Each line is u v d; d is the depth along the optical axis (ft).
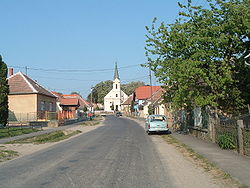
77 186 23.47
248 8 45.37
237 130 39.04
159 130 74.49
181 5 52.37
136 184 24.06
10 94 125.08
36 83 141.69
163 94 65.26
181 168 31.07
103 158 37.73
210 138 52.21
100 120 183.73
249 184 23.22
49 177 26.94
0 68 88.17
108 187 23.08
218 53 48.88
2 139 64.59
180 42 52.49
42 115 123.75
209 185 23.84
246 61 47.24
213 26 48.57
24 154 43.70
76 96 306.35
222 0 48.47
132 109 267.39
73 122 145.69
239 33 46.42
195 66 49.11
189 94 51.19
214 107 54.29
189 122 73.31
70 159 37.32
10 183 24.94
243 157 35.42
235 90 51.24
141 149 46.93
